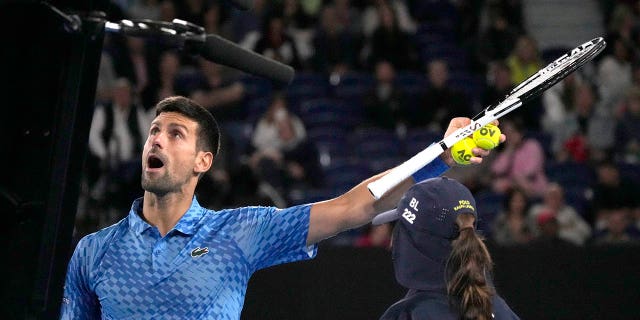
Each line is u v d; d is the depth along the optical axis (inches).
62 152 210.1
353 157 924.0
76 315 273.7
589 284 471.8
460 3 1155.9
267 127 898.1
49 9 205.2
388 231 686.5
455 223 253.8
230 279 270.5
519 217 757.3
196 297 265.1
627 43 1103.6
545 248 471.8
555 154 960.3
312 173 863.7
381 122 967.0
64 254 215.0
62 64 208.7
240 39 1034.7
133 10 1030.4
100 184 756.6
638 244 475.5
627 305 472.1
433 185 259.9
